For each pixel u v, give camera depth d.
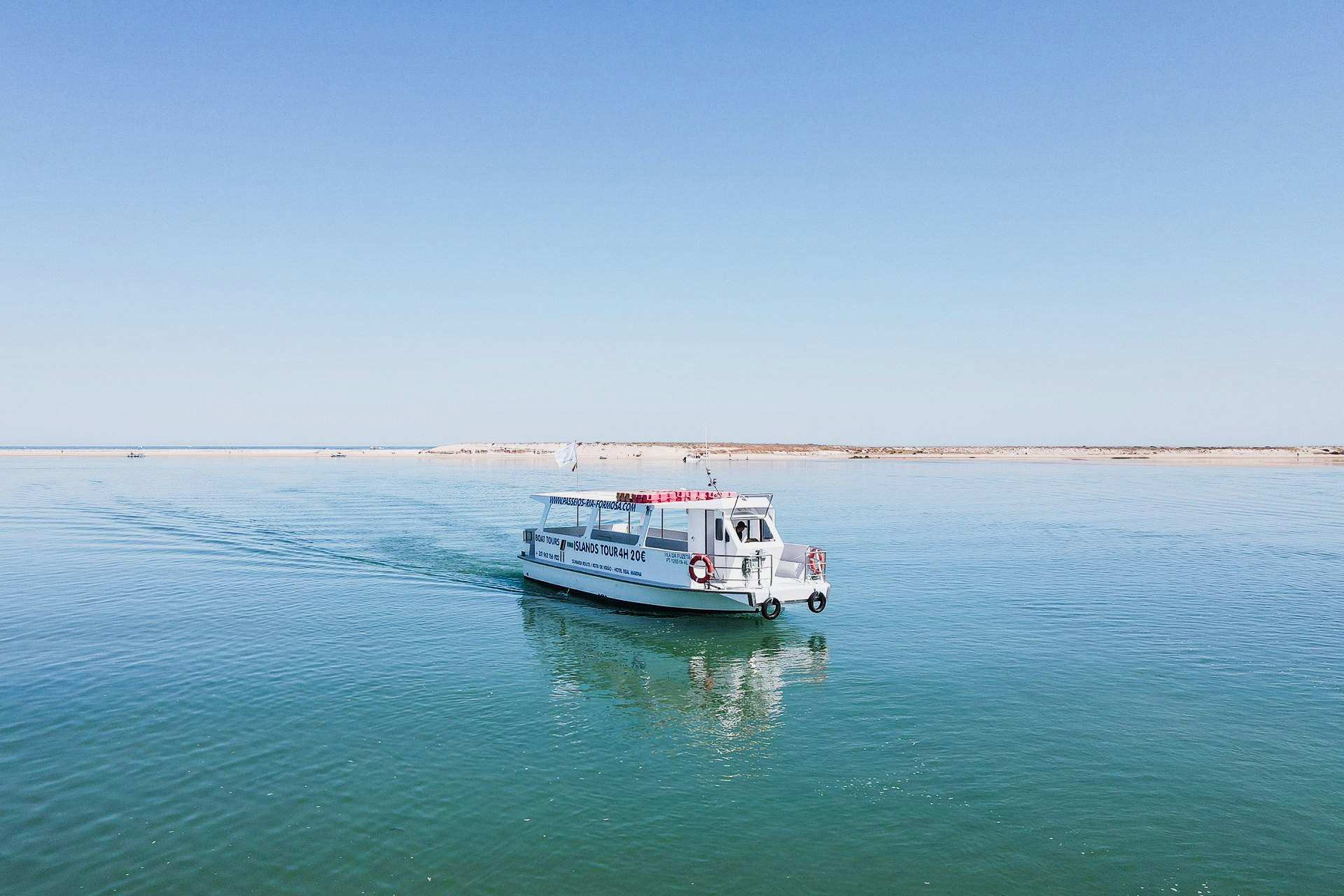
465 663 22.00
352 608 28.44
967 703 18.83
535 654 22.95
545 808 13.43
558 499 33.50
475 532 48.91
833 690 19.94
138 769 14.62
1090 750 16.00
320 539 45.59
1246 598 30.59
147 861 11.64
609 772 14.91
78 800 13.43
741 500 27.25
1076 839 12.55
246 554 40.03
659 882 11.30
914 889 11.20
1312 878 11.52
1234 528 53.56
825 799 13.88
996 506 68.75
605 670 21.58
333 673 20.70
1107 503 72.19
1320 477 111.06
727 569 26.50
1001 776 14.82
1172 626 26.27
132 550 41.56
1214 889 11.24
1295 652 23.00
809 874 11.55
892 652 23.42
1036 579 34.81
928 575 35.69
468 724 17.25
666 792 14.11
